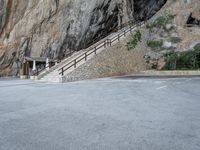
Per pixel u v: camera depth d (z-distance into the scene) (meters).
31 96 9.59
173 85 11.69
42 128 4.71
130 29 25.52
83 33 30.17
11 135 4.29
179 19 25.67
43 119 5.46
